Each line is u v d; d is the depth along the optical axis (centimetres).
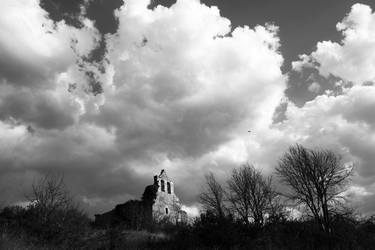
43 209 2391
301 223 3478
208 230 2764
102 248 2486
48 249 2059
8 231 2022
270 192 3919
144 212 5394
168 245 2772
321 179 3616
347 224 3312
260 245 2786
